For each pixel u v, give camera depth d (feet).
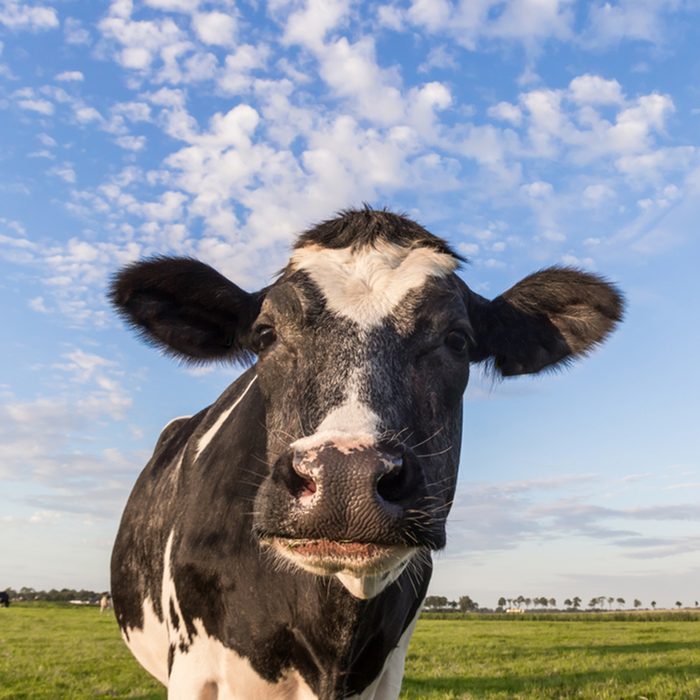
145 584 3.14
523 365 3.09
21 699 6.73
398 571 2.25
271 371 2.33
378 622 2.48
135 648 3.44
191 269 2.79
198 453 3.01
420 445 2.16
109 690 7.26
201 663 2.55
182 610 2.62
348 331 2.24
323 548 1.77
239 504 2.51
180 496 2.94
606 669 9.25
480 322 2.92
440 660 10.41
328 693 2.41
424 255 2.53
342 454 1.77
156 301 2.88
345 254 2.50
